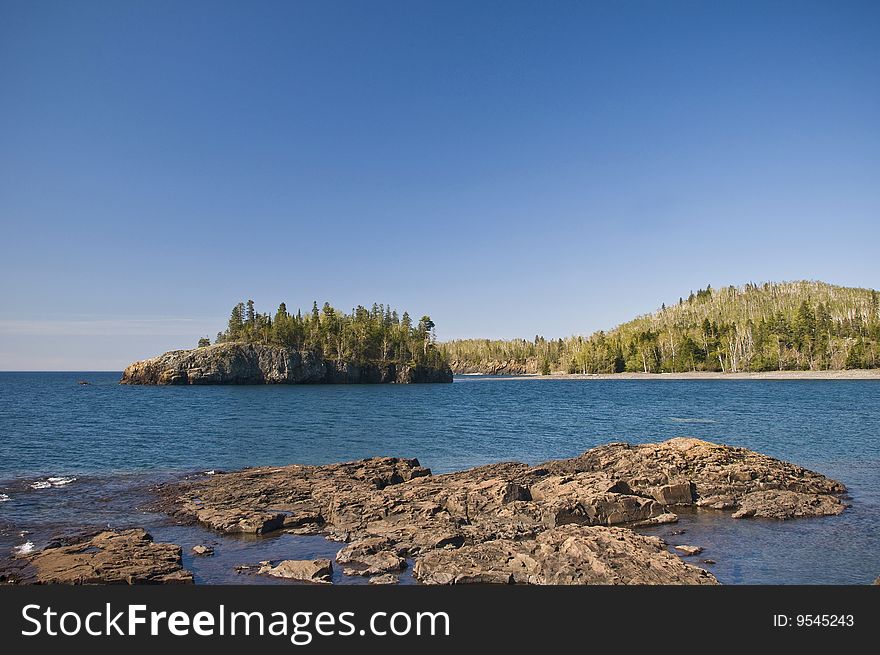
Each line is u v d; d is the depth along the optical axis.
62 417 70.06
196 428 57.75
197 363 170.00
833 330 188.38
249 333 187.88
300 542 20.50
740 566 17.50
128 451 43.09
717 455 29.23
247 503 25.50
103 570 16.78
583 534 18.78
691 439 32.34
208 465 37.38
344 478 29.77
